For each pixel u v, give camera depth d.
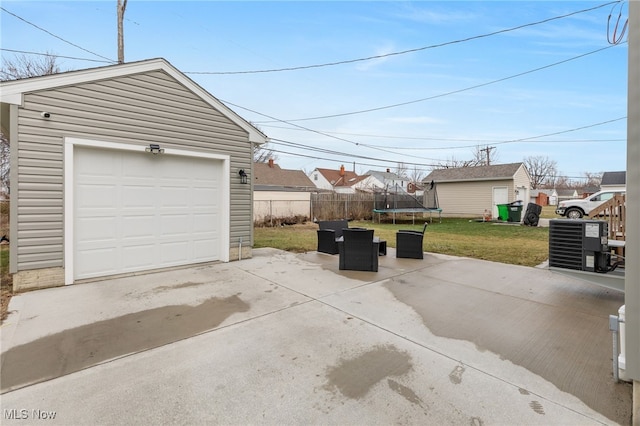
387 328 3.08
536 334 2.97
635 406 1.75
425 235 10.53
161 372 2.27
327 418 1.80
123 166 4.97
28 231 4.13
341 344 2.73
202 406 1.90
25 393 2.00
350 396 2.01
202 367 2.34
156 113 5.18
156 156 5.31
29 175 4.11
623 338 2.16
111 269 4.90
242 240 6.41
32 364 2.36
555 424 1.77
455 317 3.38
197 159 5.81
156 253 5.37
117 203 4.93
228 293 4.15
